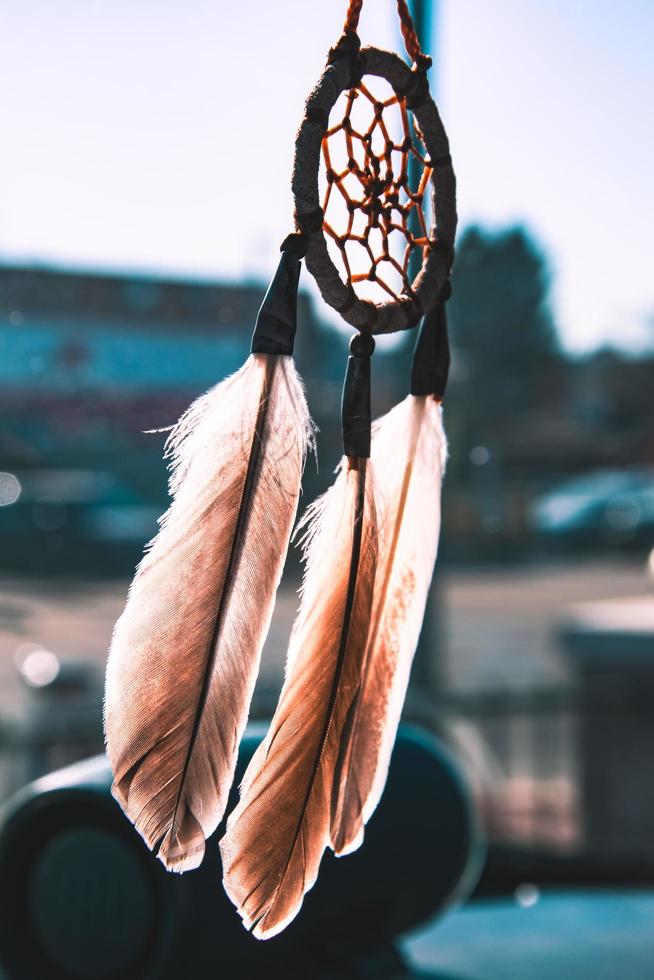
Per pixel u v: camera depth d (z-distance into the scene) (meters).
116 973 0.66
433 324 0.47
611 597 6.00
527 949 0.88
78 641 3.59
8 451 6.33
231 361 5.37
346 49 0.43
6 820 0.68
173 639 0.42
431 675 2.08
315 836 0.43
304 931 0.69
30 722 1.87
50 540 5.75
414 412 0.47
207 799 0.42
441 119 0.45
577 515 8.30
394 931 0.76
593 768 1.72
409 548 0.46
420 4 1.50
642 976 0.81
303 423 0.43
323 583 0.43
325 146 0.43
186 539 0.42
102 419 6.23
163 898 0.64
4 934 0.68
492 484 7.81
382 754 0.45
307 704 0.43
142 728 0.42
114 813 0.65
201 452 0.43
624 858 1.38
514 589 6.40
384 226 0.45
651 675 1.71
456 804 0.78
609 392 10.61
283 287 0.43
